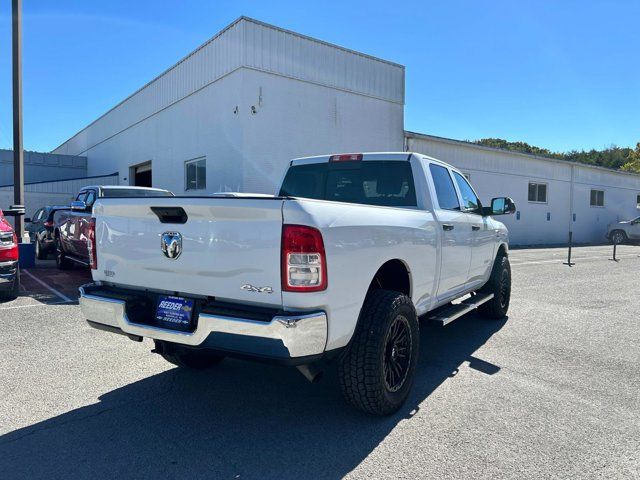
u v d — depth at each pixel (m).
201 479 2.85
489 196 24.25
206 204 3.13
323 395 4.12
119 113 24.89
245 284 3.06
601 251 21.27
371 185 5.03
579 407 3.89
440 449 3.20
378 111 18.58
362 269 3.33
